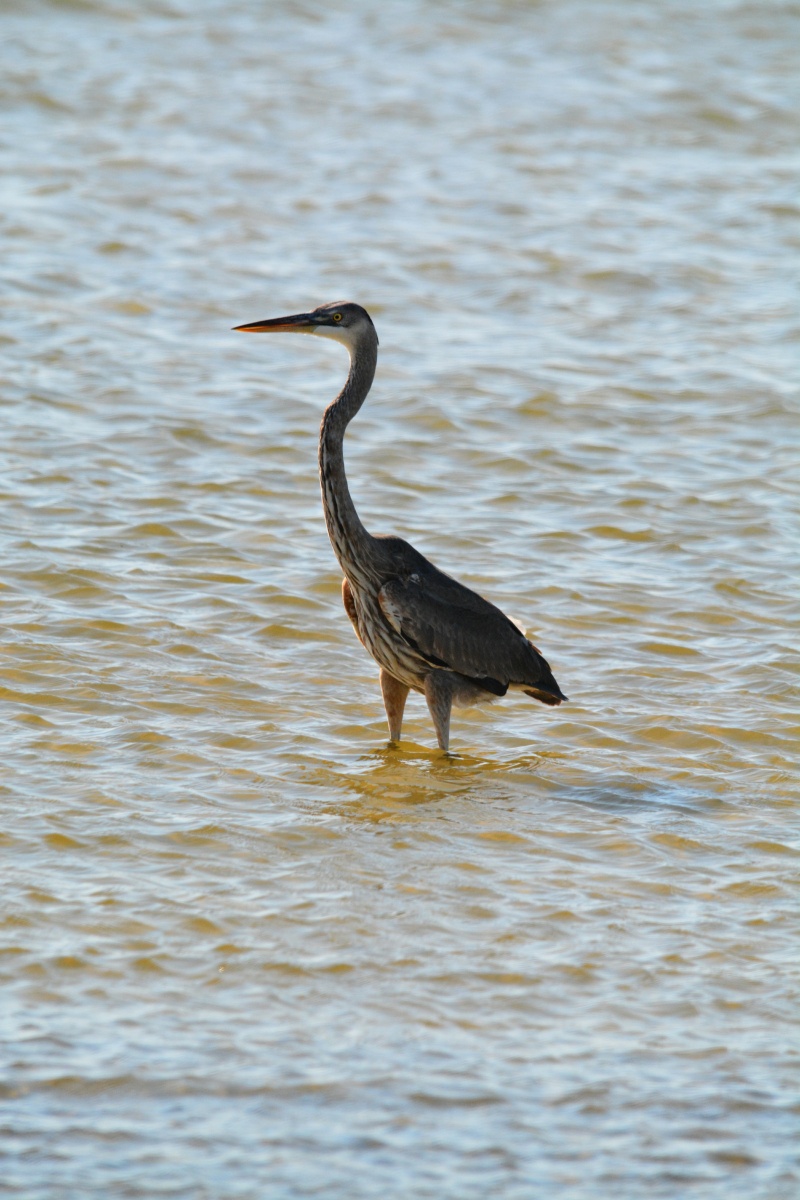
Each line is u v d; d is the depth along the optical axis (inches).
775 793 472.7
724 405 854.5
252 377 847.7
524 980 361.4
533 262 1067.9
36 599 575.2
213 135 1251.8
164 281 967.0
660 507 718.5
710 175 1288.1
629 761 493.4
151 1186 287.1
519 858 422.9
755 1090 324.8
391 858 418.3
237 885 397.4
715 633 594.2
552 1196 290.0
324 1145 300.8
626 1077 327.0
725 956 376.2
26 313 892.6
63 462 710.5
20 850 405.7
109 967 355.9
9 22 1461.6
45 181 1109.1
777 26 1726.1
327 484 489.4
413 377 866.8
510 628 503.5
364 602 491.5
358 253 1052.5
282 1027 337.4
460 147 1295.5
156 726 490.6
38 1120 302.5
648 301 1018.1
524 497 724.0
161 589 597.3
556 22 1664.6
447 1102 315.6
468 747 503.8
